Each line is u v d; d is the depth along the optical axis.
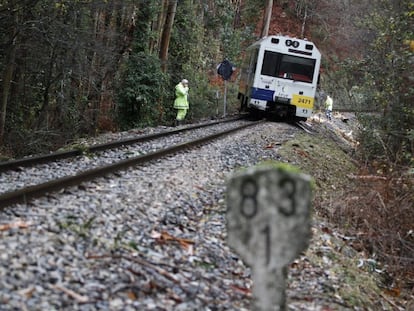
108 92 22.67
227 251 5.90
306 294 5.59
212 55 39.03
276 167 2.82
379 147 15.45
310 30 54.94
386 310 6.44
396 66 14.62
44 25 16.27
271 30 53.75
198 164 10.30
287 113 23.20
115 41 22.00
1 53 16.20
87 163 9.69
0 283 3.84
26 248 4.54
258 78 22.88
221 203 7.68
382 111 15.79
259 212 2.83
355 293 6.16
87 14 18.50
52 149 17.23
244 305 4.75
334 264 6.93
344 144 23.06
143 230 5.78
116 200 6.60
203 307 4.43
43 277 4.13
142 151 11.73
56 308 3.73
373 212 9.80
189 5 29.31
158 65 22.84
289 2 57.56
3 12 14.73
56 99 19.77
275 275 2.88
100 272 4.48
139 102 22.14
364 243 9.02
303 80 22.86
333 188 12.29
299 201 2.79
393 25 14.77
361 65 17.20
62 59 18.19
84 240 5.07
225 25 40.53
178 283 4.72
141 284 4.47
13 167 8.38
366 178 11.33
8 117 17.69
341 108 45.91
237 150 13.04
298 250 2.81
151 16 22.61
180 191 7.76
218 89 32.28
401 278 8.22
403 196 10.12
